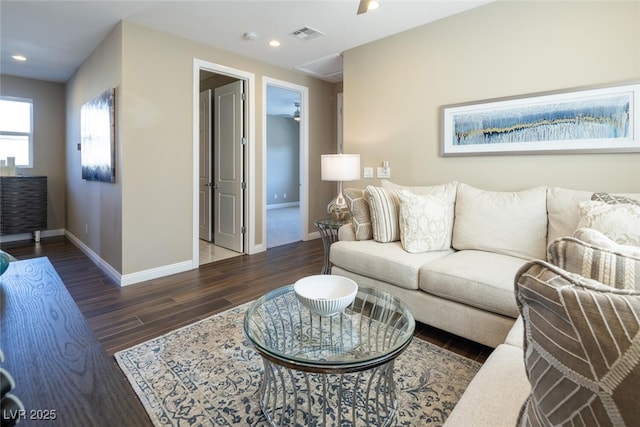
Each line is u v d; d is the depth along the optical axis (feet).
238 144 14.06
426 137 10.25
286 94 22.33
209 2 8.91
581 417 1.70
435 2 8.84
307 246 15.55
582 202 6.63
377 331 5.23
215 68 12.21
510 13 8.52
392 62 10.93
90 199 13.11
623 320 1.62
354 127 12.12
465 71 9.35
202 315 8.15
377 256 7.80
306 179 16.26
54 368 2.99
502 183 8.89
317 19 9.85
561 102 7.84
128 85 10.00
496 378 3.28
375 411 4.95
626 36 7.06
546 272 2.00
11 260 4.90
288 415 4.86
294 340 4.98
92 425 2.39
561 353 1.79
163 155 10.94
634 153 7.06
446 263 7.00
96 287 10.01
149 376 5.71
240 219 14.16
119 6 9.05
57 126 16.99
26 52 12.43
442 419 4.79
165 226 11.11
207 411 4.93
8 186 14.92
